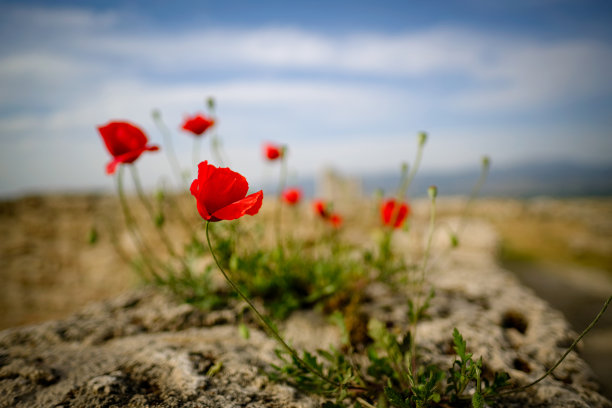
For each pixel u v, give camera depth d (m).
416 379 0.24
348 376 0.24
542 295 1.05
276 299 0.41
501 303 0.42
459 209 1.96
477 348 0.31
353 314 0.37
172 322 0.37
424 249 0.78
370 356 0.27
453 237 0.31
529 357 0.31
